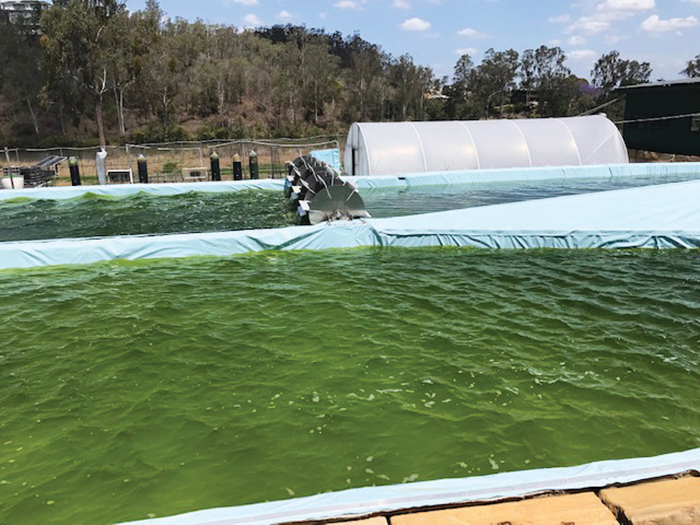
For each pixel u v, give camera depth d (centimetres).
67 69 4125
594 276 1070
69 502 481
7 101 4766
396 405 624
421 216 1379
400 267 1150
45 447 559
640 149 3172
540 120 2520
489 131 2419
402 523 310
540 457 535
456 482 370
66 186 2208
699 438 565
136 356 754
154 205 1900
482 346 769
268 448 552
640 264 1145
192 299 974
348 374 695
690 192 1473
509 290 995
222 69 5088
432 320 861
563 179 2308
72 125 4688
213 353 758
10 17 5338
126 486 500
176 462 532
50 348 785
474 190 2098
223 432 579
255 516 329
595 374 693
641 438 565
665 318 863
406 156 2261
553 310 898
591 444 555
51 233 1538
